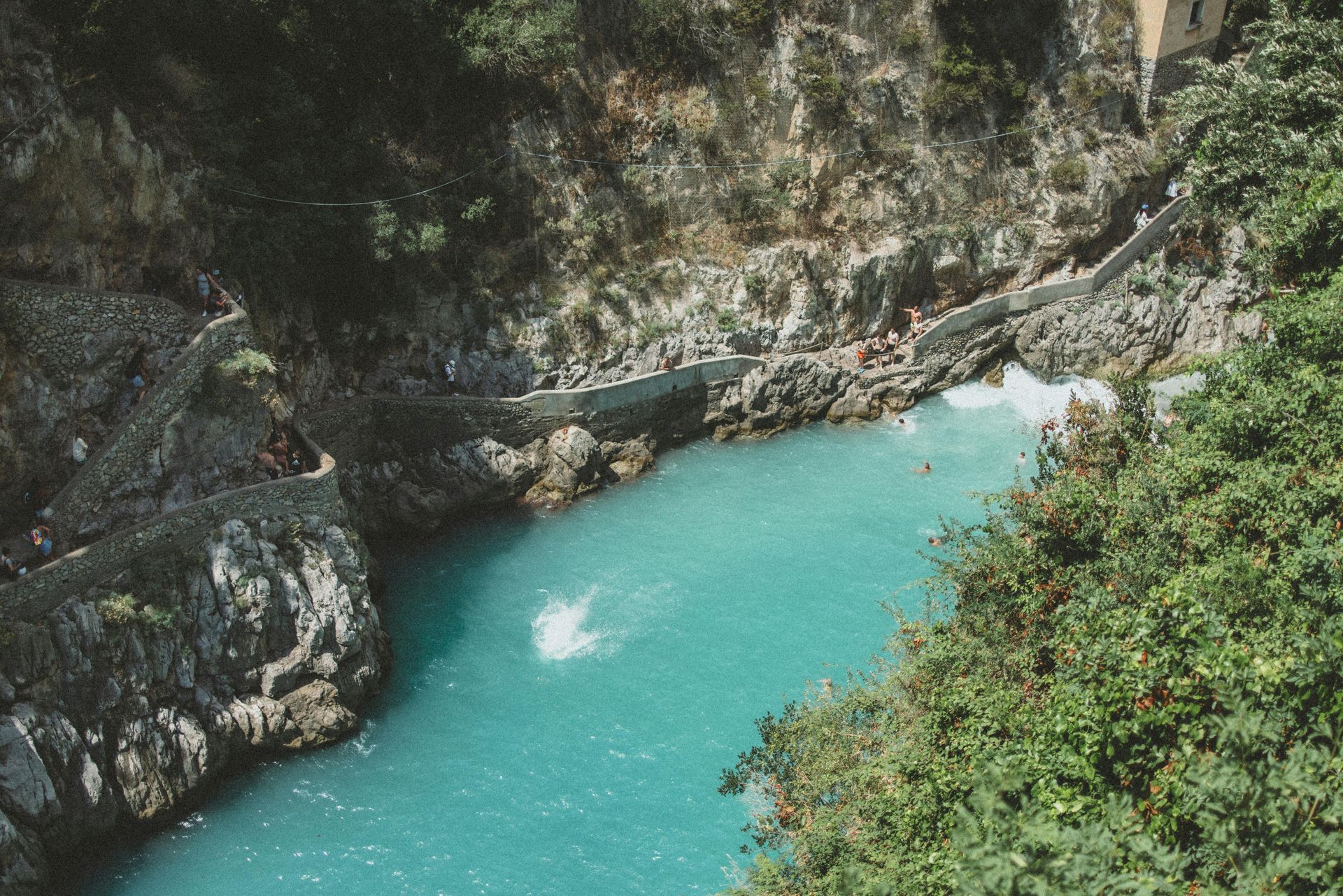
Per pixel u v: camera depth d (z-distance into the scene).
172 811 31.33
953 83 57.81
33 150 32.34
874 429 54.62
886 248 57.28
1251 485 23.00
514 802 32.25
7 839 27.52
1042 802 17.42
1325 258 30.52
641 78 53.72
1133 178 60.94
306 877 29.72
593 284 51.56
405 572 42.69
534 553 43.97
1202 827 14.87
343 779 33.09
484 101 49.81
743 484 49.31
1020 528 27.12
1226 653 16.67
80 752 29.91
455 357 48.31
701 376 52.56
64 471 33.19
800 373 54.44
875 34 57.09
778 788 26.16
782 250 55.06
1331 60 34.53
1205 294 61.50
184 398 35.12
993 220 59.84
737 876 29.20
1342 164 32.31
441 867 30.08
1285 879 13.05
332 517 37.78
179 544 33.59
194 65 39.44
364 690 35.84
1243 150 36.47
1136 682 17.56
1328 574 19.72
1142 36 61.59
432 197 48.09
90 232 34.56
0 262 32.31
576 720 35.25
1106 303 60.75
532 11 49.34
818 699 28.09
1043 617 24.27
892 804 21.81
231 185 39.66
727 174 55.22
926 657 25.53
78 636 30.59
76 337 33.50
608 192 52.88
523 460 47.16
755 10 54.19
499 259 49.72
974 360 58.91
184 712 32.38
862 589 41.28
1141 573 22.34
